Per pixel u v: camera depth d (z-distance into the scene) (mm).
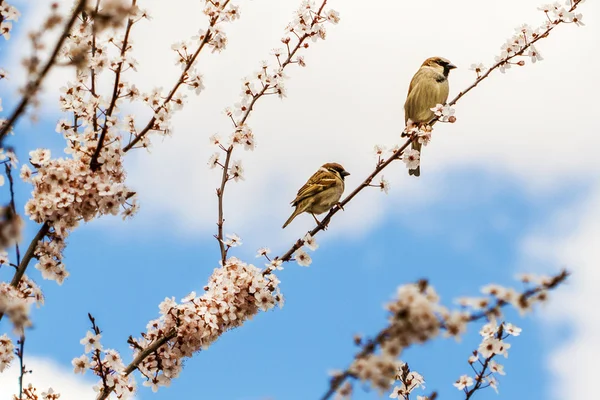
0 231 5250
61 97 10609
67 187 9891
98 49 10156
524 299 5461
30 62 6219
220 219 11914
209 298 10906
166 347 10750
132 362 10391
